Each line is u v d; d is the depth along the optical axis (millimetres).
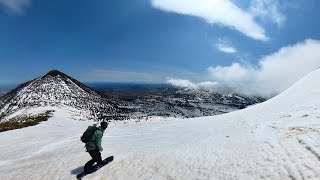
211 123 48531
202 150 17422
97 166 16328
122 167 16031
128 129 51188
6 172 18547
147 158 17203
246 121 38000
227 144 18234
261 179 10500
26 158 23016
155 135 35375
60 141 31297
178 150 18609
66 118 108938
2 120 133125
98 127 16203
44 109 133750
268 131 20203
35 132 42625
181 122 61938
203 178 12195
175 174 13492
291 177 9906
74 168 17438
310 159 10953
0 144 32250
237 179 11086
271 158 12367
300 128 18109
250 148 15109
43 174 16984
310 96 45312
